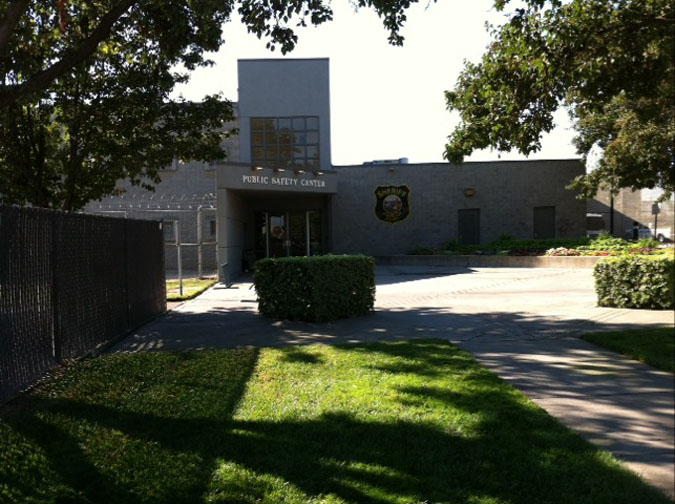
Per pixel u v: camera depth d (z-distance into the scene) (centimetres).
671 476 366
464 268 2294
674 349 688
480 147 924
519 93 870
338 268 998
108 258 846
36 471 381
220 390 568
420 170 2780
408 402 514
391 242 2778
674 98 1023
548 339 794
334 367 650
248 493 347
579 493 342
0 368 523
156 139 1139
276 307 1018
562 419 471
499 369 634
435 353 706
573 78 828
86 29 934
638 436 434
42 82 725
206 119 1165
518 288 1482
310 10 812
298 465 387
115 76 1082
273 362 682
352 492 347
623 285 1052
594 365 646
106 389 578
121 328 898
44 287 630
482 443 418
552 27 820
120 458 402
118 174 1141
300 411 499
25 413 501
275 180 2048
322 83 2533
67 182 1084
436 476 367
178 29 888
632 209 4044
